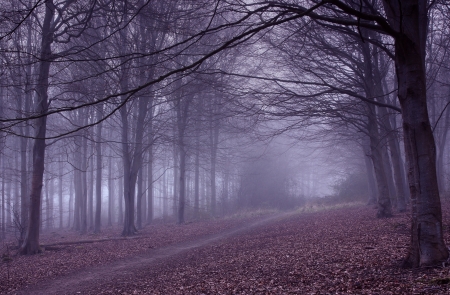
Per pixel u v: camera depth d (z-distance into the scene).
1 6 14.48
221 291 7.75
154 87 19.05
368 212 21.77
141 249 16.62
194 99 25.25
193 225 27.00
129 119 28.00
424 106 7.12
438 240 6.82
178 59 17.12
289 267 9.16
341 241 11.96
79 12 12.92
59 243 18.56
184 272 10.73
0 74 12.23
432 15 16.64
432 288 5.57
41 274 12.08
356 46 15.39
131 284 9.94
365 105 15.73
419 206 7.01
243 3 8.54
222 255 13.12
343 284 6.79
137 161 23.47
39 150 16.97
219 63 19.86
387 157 24.59
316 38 13.02
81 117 28.53
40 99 16.50
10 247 18.70
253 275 8.88
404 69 7.25
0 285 10.73
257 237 17.12
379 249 9.55
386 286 6.18
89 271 12.56
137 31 17.61
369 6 9.20
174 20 9.46
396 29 7.29
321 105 13.26
